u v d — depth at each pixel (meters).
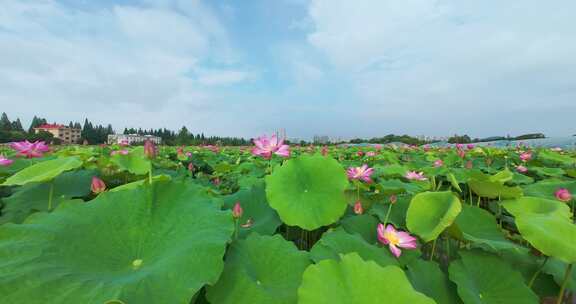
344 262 1.24
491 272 1.73
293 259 1.62
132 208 1.63
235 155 10.48
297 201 2.31
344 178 2.37
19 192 2.80
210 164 7.98
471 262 1.77
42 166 2.47
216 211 1.65
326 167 2.45
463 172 4.20
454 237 2.09
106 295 1.08
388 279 1.16
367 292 1.15
